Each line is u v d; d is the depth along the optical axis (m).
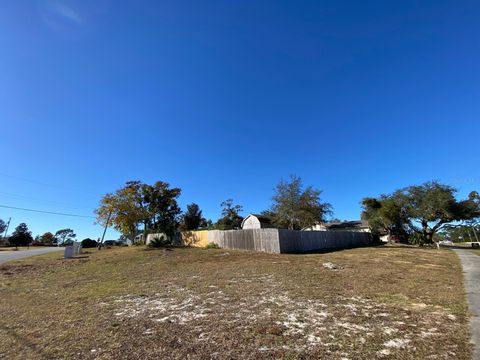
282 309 6.65
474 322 5.52
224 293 8.49
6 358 4.53
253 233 23.02
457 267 13.11
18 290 10.46
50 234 76.00
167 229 33.84
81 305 7.74
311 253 21.06
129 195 33.66
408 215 37.94
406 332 5.08
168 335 5.23
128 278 12.03
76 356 4.48
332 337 4.93
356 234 35.34
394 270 12.21
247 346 4.64
